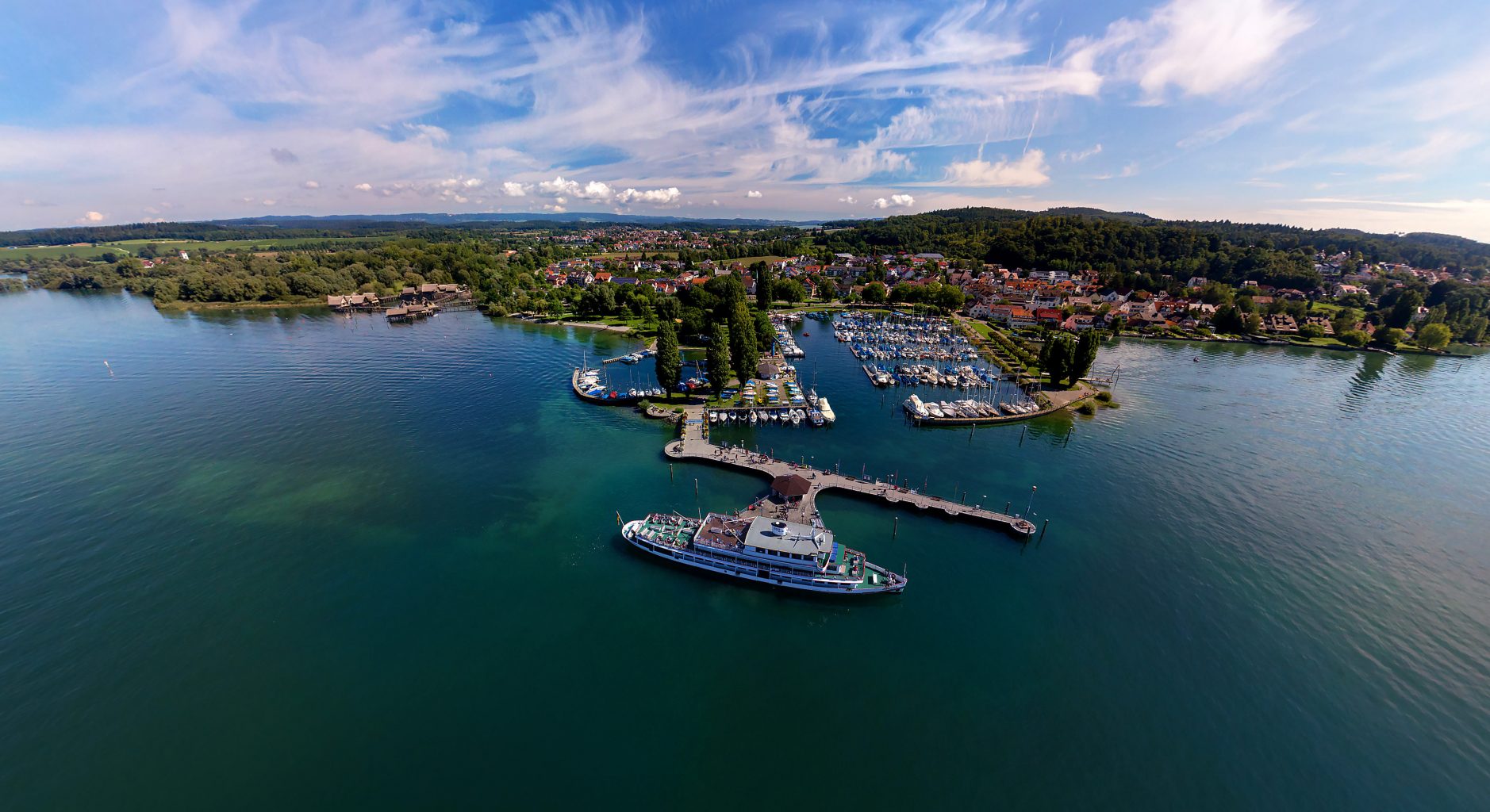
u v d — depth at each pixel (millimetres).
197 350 169375
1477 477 90125
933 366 158500
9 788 41531
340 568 67125
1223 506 81062
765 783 42312
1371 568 67062
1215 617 59375
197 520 76250
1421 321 196125
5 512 77375
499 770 43281
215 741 45406
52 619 58125
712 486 87125
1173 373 152250
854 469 92000
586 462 95375
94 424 108875
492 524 76562
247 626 57750
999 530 75500
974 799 41062
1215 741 45562
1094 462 95188
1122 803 40781
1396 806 40438
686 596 63219
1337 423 113938
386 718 47594
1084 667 53156
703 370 150250
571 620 59281
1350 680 51406
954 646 55812
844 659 54312
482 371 151000
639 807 40562
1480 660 53438
